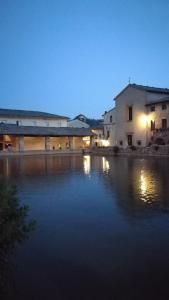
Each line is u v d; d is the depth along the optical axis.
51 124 67.88
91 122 89.94
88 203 12.63
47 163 34.84
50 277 5.99
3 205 4.71
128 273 6.14
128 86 57.59
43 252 7.24
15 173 24.27
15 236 5.05
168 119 49.31
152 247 7.51
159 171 23.91
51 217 10.40
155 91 54.53
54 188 16.61
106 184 17.81
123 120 58.78
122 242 7.87
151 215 10.54
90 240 8.04
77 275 6.06
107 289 5.53
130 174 22.47
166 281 5.81
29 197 14.06
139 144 55.19
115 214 10.74
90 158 44.06
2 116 60.78
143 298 5.23
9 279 5.89
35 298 5.25
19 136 54.41
